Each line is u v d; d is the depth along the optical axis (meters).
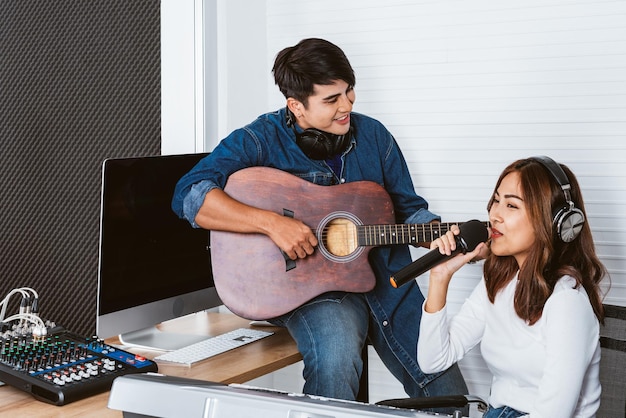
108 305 2.20
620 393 1.95
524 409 1.94
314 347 2.23
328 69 2.28
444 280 2.07
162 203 2.36
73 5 3.03
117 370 1.94
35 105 3.11
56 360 1.94
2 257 3.16
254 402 1.09
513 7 2.73
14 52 3.14
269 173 2.32
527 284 1.89
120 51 2.97
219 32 2.92
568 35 2.68
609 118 2.66
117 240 2.22
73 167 3.05
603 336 1.98
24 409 1.79
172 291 2.40
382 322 2.42
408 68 2.88
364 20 2.92
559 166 1.93
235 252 2.31
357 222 2.32
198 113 2.92
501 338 2.01
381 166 2.48
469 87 2.81
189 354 2.21
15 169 3.14
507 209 1.93
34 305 2.16
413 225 2.29
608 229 2.68
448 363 2.12
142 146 2.96
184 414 1.13
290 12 3.03
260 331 2.48
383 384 2.98
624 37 2.62
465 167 2.84
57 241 3.08
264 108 3.11
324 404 1.07
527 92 2.74
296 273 2.29
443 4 2.81
